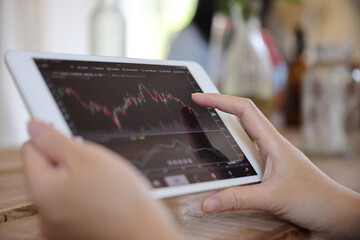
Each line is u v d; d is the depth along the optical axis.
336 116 1.63
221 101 0.76
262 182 0.71
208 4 2.70
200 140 0.73
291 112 2.30
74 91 0.64
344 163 1.47
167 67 0.81
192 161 0.68
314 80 1.65
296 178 0.71
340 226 0.72
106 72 0.71
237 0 1.77
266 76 1.77
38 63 0.64
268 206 0.69
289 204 0.70
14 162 1.26
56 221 0.45
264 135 0.73
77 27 3.27
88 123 0.63
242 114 0.75
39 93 0.61
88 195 0.43
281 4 2.56
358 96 1.65
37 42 3.00
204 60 2.69
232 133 0.78
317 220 0.71
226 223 0.70
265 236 0.64
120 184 0.44
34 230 0.65
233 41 1.81
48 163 0.47
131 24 3.59
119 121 0.66
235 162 0.74
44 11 3.03
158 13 3.64
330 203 0.72
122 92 0.70
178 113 0.74
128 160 0.62
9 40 2.87
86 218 0.43
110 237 0.43
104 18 1.69
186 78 0.82
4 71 2.87
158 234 0.44
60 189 0.44
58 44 3.16
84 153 0.46
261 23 2.57
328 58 1.66
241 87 1.76
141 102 0.71
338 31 3.30
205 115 0.78
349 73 1.64
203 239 0.62
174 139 0.70
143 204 0.44
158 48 3.67
